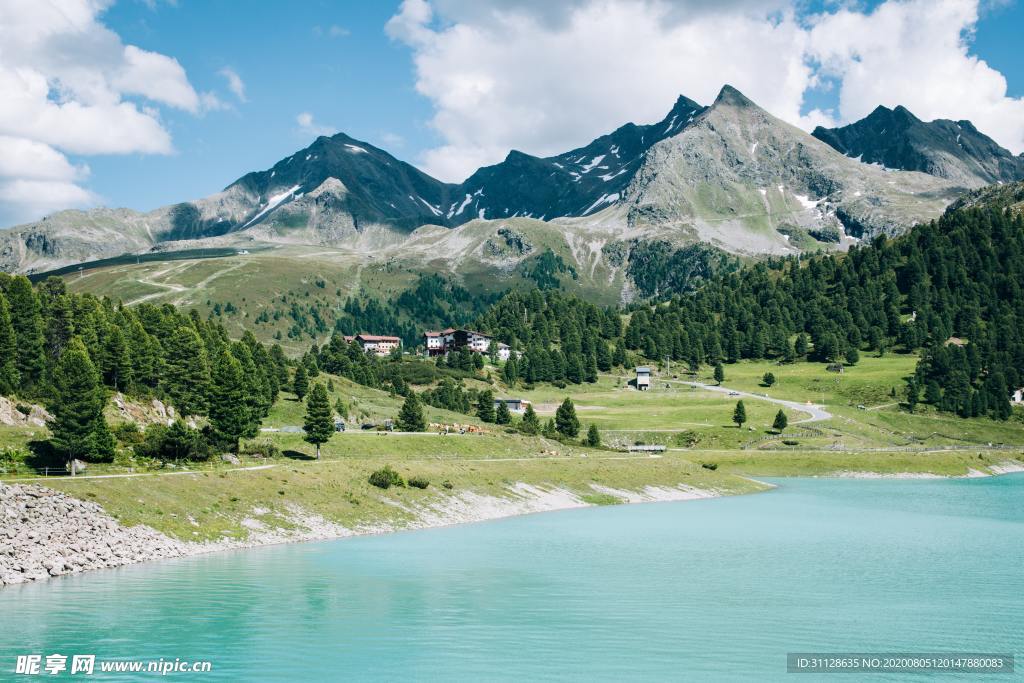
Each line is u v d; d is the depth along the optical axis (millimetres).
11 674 52344
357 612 69188
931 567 93250
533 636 63250
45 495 87438
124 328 181250
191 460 126312
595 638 63125
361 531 113312
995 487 190875
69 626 62406
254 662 55688
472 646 60625
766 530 122188
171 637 60438
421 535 113938
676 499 164875
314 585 78688
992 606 74500
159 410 156375
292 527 106938
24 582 75812
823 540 113062
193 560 88688
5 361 137375
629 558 97688
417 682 52500
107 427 114938
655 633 65000
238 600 71750
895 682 54281
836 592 80000
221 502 104938
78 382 111000
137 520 92250
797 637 63969
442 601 74188
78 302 181250
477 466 156750
